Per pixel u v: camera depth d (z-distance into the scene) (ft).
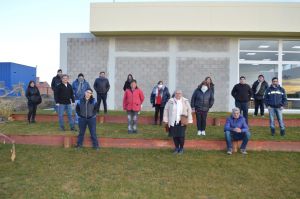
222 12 51.06
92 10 52.03
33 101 41.65
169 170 25.76
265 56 55.01
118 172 25.30
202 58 54.60
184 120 29.25
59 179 23.98
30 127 38.65
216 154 29.60
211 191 22.29
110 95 55.36
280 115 34.71
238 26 50.88
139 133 35.35
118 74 55.36
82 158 28.27
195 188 22.68
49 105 67.77
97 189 22.39
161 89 40.37
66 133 34.68
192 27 51.21
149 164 26.99
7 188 22.44
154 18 51.52
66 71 56.18
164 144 31.40
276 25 50.85
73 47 56.18
